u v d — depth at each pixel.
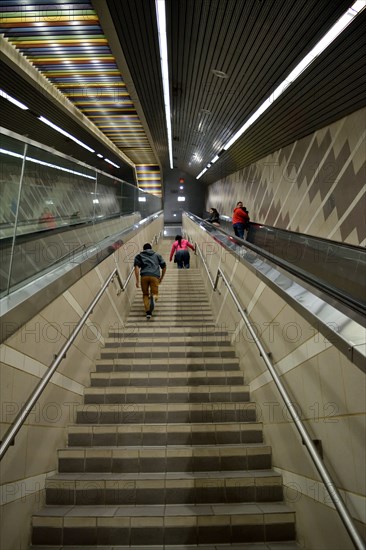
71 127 10.68
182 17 4.98
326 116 6.32
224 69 6.16
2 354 2.15
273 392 2.84
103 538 2.22
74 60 6.95
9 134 3.28
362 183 5.62
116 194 8.51
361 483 1.66
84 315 3.41
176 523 2.25
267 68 5.62
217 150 12.57
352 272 3.96
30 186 3.97
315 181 7.15
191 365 4.04
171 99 8.57
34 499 2.36
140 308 6.53
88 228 6.23
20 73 6.75
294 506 2.32
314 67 5.07
